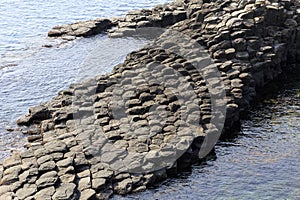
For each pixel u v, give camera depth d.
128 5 69.62
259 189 30.09
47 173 29.89
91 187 29.41
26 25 61.50
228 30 45.09
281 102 40.97
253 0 49.44
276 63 45.59
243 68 42.00
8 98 42.78
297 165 32.16
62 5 69.94
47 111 38.47
